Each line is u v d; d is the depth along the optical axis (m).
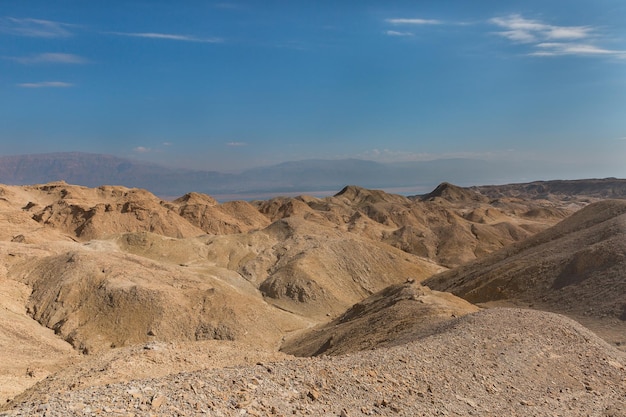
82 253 87.88
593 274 63.72
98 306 73.69
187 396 14.34
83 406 12.69
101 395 13.73
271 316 78.56
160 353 25.89
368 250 124.62
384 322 46.59
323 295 103.31
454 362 23.78
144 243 119.75
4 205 169.38
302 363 20.27
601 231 73.69
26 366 42.53
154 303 73.44
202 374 17.05
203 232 172.38
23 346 57.19
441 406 18.94
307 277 106.12
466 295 76.94
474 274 88.31
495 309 35.81
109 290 76.00
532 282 70.50
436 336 28.70
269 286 106.44
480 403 20.27
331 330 58.38
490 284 75.56
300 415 15.20
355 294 110.75
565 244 77.19
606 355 29.05
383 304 58.78
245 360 27.89
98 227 148.38
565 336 30.48
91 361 25.92
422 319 42.66
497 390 21.94
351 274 116.19
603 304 55.91
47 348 60.25
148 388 14.67
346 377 19.27
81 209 156.25
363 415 16.56
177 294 77.00
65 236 136.12
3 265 86.56
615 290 57.25
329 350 46.47
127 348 27.95
